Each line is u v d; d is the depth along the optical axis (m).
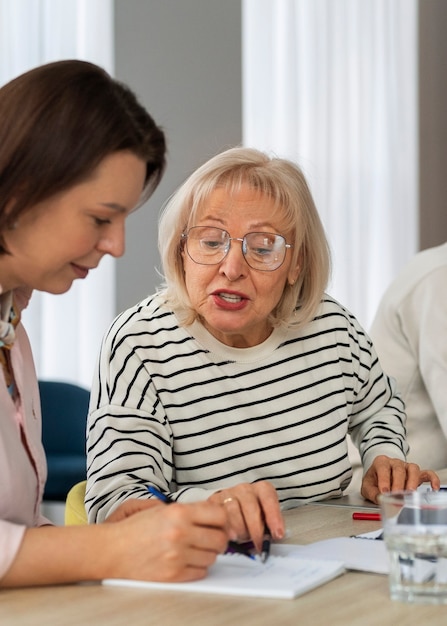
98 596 1.25
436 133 5.85
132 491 1.77
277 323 2.13
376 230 5.46
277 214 2.04
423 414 2.97
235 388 2.08
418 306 2.97
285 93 4.99
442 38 5.90
